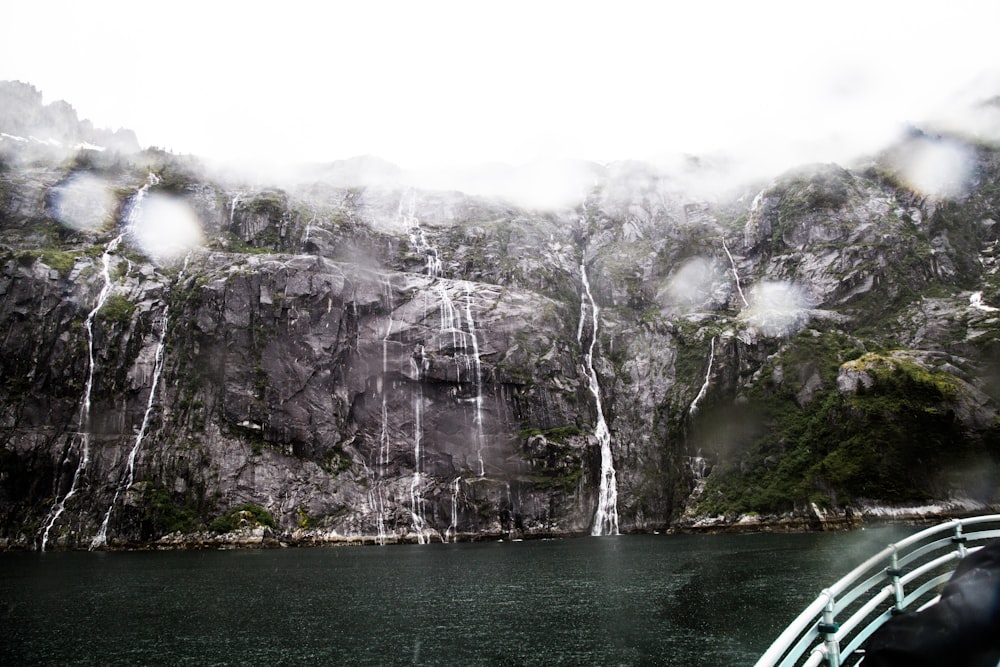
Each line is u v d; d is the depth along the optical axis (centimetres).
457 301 9862
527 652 2903
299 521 8006
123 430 8212
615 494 9394
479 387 9119
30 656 2892
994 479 7494
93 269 9044
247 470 8081
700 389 9600
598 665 2703
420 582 4756
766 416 8962
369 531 8238
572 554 6309
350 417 8888
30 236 9850
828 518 7756
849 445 8019
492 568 5416
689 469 9150
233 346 8606
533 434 8881
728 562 5259
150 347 8669
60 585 4722
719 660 2717
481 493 8525
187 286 9150
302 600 4097
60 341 8362
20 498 7719
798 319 9594
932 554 5056
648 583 4494
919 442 7669
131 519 7600
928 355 8662
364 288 9519
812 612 1085
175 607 3903
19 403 7988
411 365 9219
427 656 2866
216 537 7606
